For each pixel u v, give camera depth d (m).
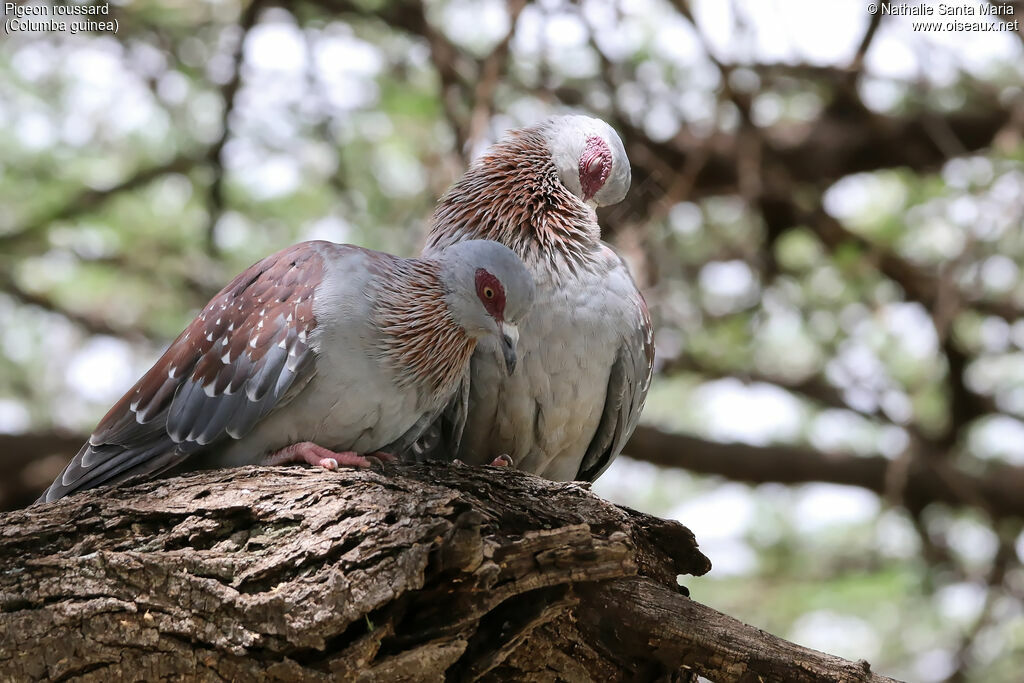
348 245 6.80
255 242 14.45
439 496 5.32
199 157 13.99
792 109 14.39
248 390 6.33
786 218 14.03
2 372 15.04
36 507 5.46
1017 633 13.91
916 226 13.69
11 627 5.15
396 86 13.42
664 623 5.49
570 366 7.36
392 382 6.46
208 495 5.43
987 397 14.52
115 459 6.63
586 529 5.35
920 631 14.70
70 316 14.88
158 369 6.73
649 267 12.98
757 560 15.56
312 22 13.46
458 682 5.35
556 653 5.61
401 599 5.09
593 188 7.87
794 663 5.42
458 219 7.83
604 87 12.48
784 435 15.84
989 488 14.11
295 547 5.12
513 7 10.73
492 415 7.45
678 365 14.59
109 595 5.15
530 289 6.75
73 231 14.47
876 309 13.42
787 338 15.00
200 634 5.06
